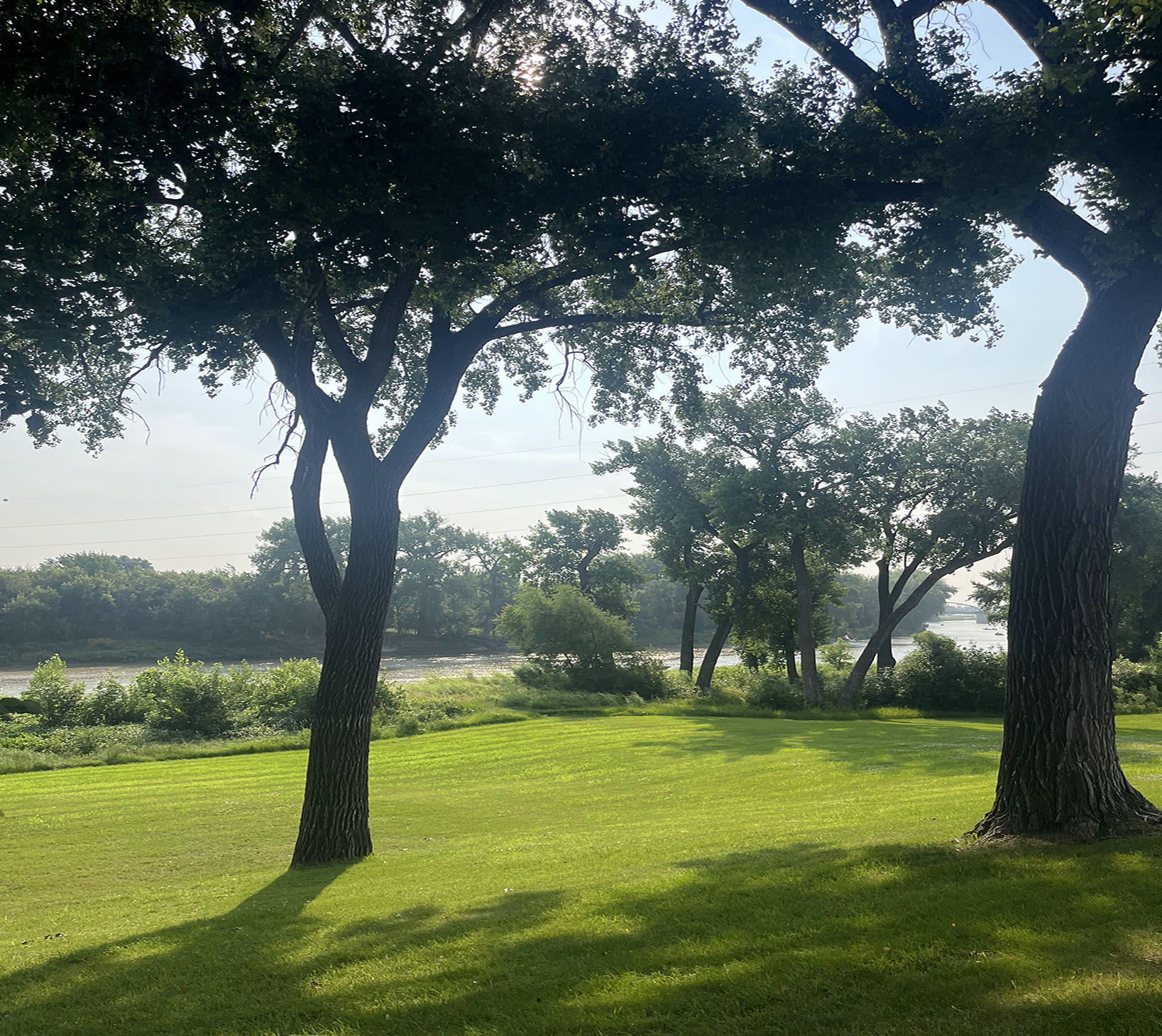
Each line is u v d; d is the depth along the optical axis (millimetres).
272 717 34812
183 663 36562
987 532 40531
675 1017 4750
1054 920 5668
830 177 9625
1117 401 8453
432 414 13086
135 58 8203
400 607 113000
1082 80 7512
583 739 28375
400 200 9312
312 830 12320
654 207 10180
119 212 9102
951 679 41406
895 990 4832
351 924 7785
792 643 51969
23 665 87188
